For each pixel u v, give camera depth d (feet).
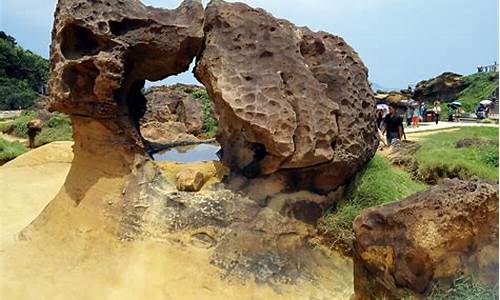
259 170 17.95
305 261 16.53
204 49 18.88
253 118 16.85
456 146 32.86
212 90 18.29
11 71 151.02
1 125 74.69
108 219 17.81
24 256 17.90
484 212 12.11
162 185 18.40
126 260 16.40
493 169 26.30
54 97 18.01
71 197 19.34
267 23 18.70
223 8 18.90
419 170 26.71
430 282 12.03
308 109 17.39
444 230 11.97
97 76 17.63
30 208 27.04
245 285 15.43
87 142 19.52
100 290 15.44
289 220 17.39
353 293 15.19
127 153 18.97
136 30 18.19
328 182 18.22
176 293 15.12
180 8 19.47
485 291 11.25
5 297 15.23
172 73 20.34
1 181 33.35
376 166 19.74
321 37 19.98
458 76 122.83
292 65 18.06
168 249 16.51
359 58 20.53
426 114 75.46
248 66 17.85
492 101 87.86
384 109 42.52
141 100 22.12
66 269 16.70
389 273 12.62
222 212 17.22
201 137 48.39
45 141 57.00
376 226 12.84
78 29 17.71
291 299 15.11
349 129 18.38
